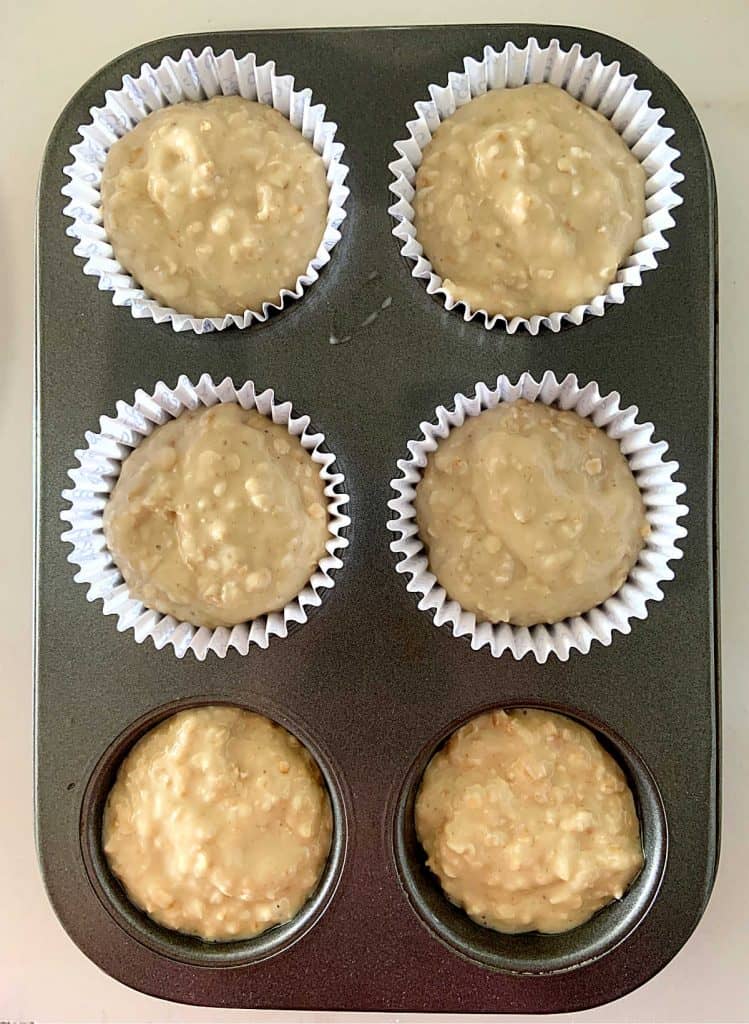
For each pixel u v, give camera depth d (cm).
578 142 20
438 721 20
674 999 23
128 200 20
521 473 20
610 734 20
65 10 24
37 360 21
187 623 21
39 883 24
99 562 21
